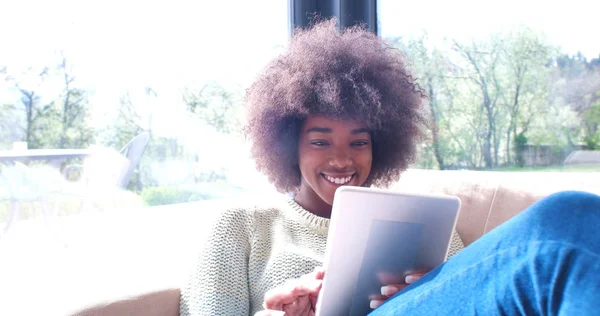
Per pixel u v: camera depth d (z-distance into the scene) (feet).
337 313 2.88
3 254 5.06
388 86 3.73
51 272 4.89
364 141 3.56
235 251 3.47
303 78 3.53
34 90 5.09
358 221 2.69
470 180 4.16
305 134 3.58
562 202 2.09
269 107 3.76
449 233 2.87
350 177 3.53
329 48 3.67
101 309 3.03
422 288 2.43
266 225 3.62
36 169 5.17
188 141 6.08
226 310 3.29
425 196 2.73
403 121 3.88
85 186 5.49
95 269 4.79
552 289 1.90
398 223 2.77
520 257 2.06
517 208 3.81
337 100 3.39
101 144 5.54
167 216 6.00
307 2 6.15
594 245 1.88
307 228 3.58
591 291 1.76
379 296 2.94
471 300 2.19
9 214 5.08
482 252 2.24
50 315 3.03
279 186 4.03
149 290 3.32
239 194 6.44
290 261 3.40
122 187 5.73
